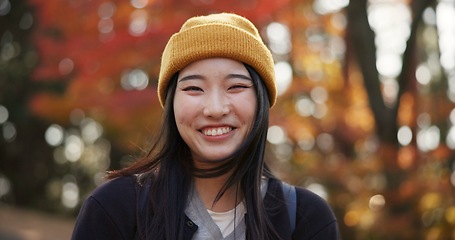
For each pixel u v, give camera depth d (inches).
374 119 319.9
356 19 319.0
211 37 79.2
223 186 81.6
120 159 506.6
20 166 555.2
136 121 270.1
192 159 83.8
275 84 84.2
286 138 353.7
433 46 496.1
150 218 79.6
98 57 266.8
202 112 78.9
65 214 558.6
